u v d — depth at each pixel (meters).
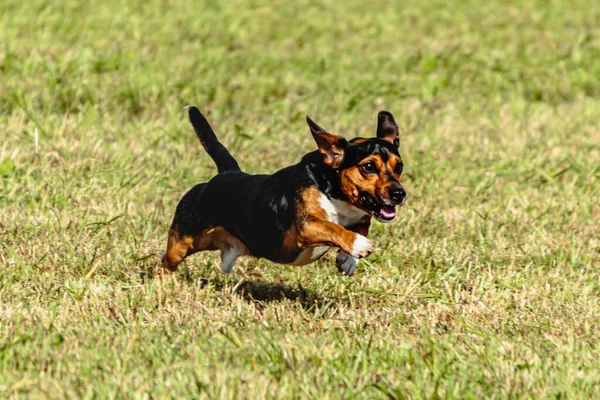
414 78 21.61
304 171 9.07
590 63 22.84
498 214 13.53
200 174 14.62
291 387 7.42
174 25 25.36
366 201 8.84
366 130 17.59
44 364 7.83
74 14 25.19
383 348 8.47
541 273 11.27
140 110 17.88
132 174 14.18
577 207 13.91
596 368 8.23
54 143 15.05
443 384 7.66
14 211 12.34
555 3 30.20
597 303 10.34
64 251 11.16
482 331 9.26
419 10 29.52
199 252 11.57
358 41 25.44
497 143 17.06
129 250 11.35
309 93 19.98
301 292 10.48
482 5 30.30
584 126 18.33
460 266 11.45
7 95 17.25
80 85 17.94
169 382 7.49
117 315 9.29
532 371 7.99
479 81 21.50
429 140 16.98
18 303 9.48
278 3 29.83
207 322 9.16
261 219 9.38
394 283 10.80
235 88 19.95
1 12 24.38
